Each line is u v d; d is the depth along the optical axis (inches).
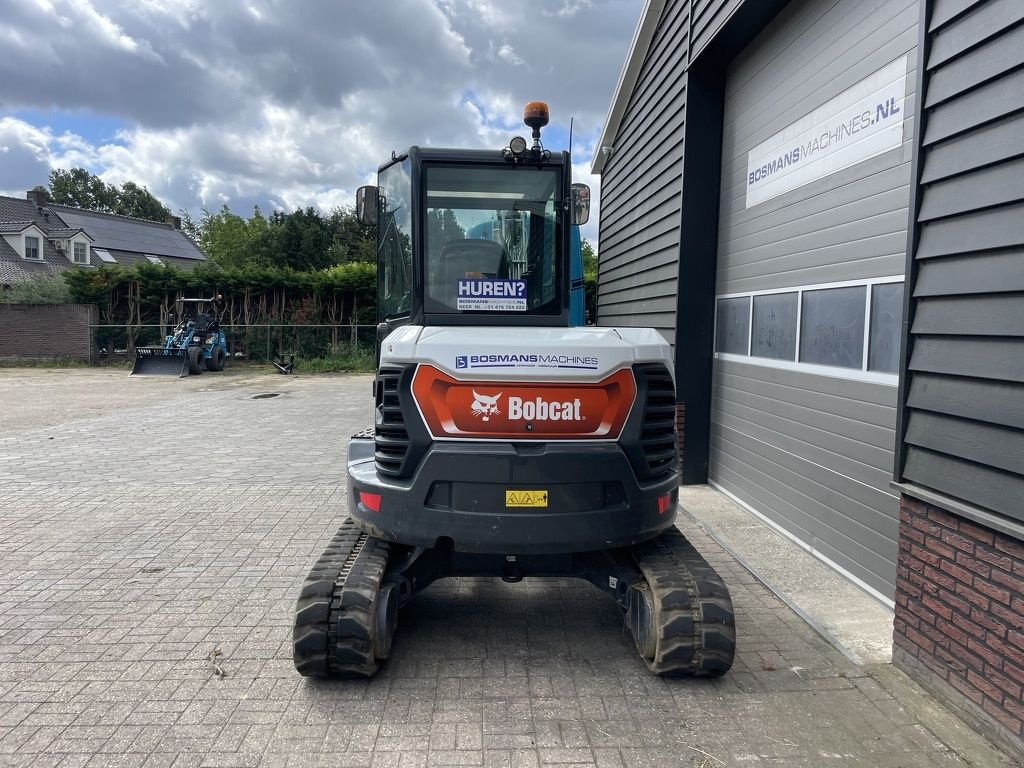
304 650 128.9
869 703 125.0
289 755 111.0
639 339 138.5
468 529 127.6
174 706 125.2
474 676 136.9
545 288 175.2
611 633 157.3
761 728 118.4
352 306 902.4
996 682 110.9
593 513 129.2
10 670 137.9
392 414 133.5
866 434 179.5
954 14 116.5
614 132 426.0
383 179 194.2
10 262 1347.2
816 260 205.2
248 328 883.4
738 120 262.2
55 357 886.4
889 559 169.2
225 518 239.3
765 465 238.2
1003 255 108.3
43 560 198.8
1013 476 106.5
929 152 124.0
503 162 173.0
